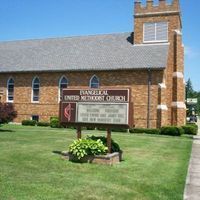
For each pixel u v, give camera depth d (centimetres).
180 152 2000
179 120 3919
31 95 4422
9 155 1548
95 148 1463
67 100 1641
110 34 4666
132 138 2720
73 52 4519
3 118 2748
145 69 3800
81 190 1016
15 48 5047
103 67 3994
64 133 2872
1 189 976
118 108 1545
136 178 1223
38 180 1106
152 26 4206
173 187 1119
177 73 3997
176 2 4106
